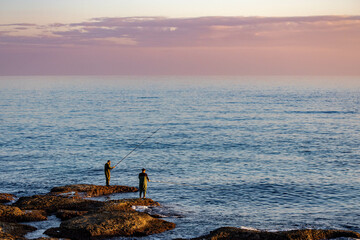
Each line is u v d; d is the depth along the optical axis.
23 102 126.12
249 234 16.03
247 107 109.50
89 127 66.56
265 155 41.25
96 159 38.84
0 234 15.34
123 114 90.38
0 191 25.59
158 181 29.48
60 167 34.66
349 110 98.31
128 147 46.69
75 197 22.39
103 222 16.95
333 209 22.39
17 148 44.72
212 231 16.86
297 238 15.75
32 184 27.95
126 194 24.73
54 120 76.25
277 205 23.19
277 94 183.12
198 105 118.25
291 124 70.62
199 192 26.16
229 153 42.56
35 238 15.73
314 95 173.12
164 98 155.12
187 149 45.28
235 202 23.75
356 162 37.25
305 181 29.59
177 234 17.06
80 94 182.50
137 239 16.23
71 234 16.25
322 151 43.41
